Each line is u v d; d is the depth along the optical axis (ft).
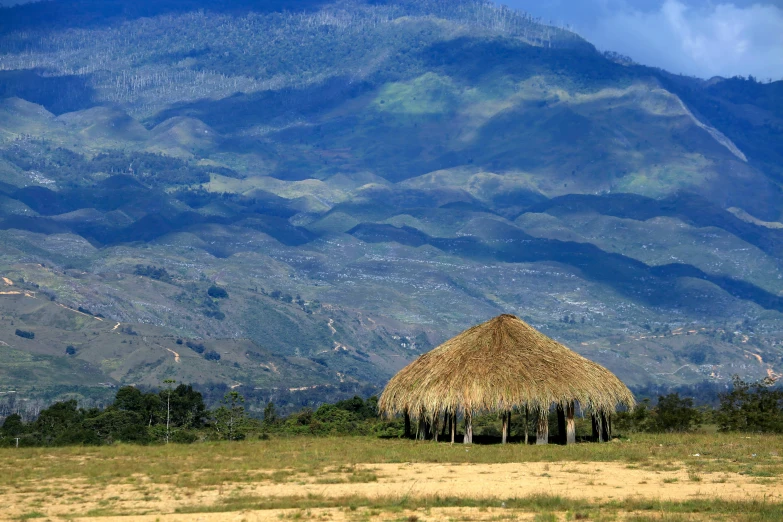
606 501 196.24
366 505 191.83
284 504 194.29
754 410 408.87
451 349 339.77
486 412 319.47
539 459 267.80
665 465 249.96
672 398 448.65
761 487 213.25
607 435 339.98
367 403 532.32
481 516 179.32
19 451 304.09
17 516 187.11
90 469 251.39
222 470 250.16
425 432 349.00
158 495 211.41
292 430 454.81
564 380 317.63
